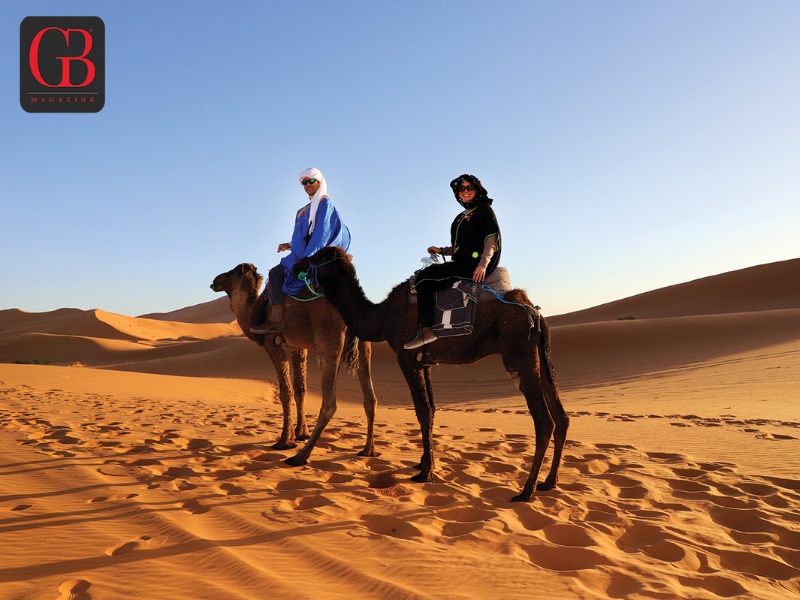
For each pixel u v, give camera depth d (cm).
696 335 3884
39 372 2392
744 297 8056
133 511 449
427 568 346
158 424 986
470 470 625
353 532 409
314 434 658
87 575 326
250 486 537
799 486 573
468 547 387
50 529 406
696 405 1432
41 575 325
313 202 719
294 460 645
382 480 577
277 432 919
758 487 568
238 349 4919
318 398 2353
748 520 464
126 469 600
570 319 9019
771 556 384
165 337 12250
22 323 15475
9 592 301
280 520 433
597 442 852
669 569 356
